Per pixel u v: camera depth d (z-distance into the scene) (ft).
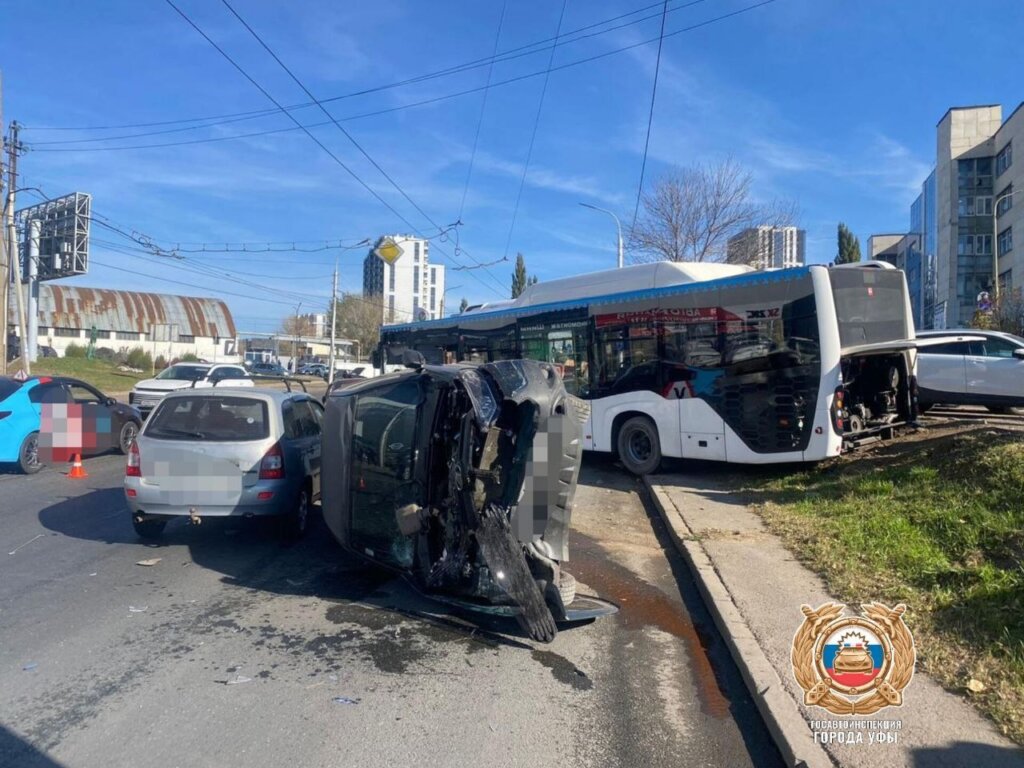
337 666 16.71
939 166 209.67
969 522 22.94
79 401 45.32
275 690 15.40
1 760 12.53
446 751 13.14
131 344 217.77
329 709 14.61
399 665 16.84
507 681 16.11
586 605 20.03
